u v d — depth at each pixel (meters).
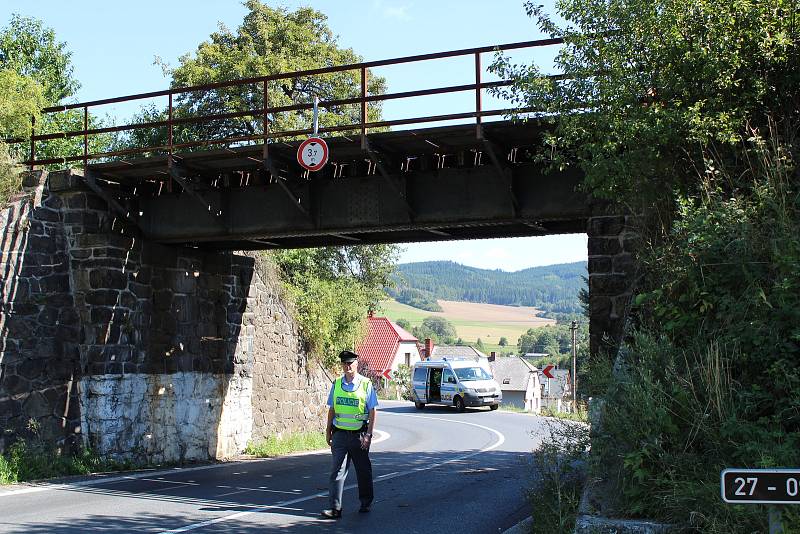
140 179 16.83
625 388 7.36
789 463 6.02
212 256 19.56
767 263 7.71
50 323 15.80
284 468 16.81
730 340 7.43
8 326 14.99
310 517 10.22
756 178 8.95
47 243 16.03
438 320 162.12
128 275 16.88
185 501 11.58
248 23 33.91
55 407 15.57
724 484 3.92
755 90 9.27
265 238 16.42
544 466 9.24
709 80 9.29
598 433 7.66
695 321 8.05
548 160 12.05
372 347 76.19
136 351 17.00
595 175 9.84
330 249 37.84
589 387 8.58
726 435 6.53
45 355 15.57
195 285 18.92
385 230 15.05
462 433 26.48
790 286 7.14
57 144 30.34
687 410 6.93
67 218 16.44
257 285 21.64
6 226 15.22
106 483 13.67
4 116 17.19
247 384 20.81
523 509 11.03
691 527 6.03
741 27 9.27
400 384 70.81
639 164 9.55
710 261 8.20
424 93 12.96
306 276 33.38
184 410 18.28
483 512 10.76
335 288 31.28
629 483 6.83
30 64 31.20
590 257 12.45
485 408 42.62
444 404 40.84
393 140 13.27
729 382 7.02
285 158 14.80
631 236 12.09
